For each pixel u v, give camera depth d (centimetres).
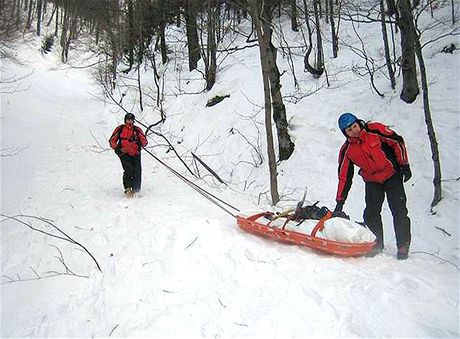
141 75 2266
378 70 1134
